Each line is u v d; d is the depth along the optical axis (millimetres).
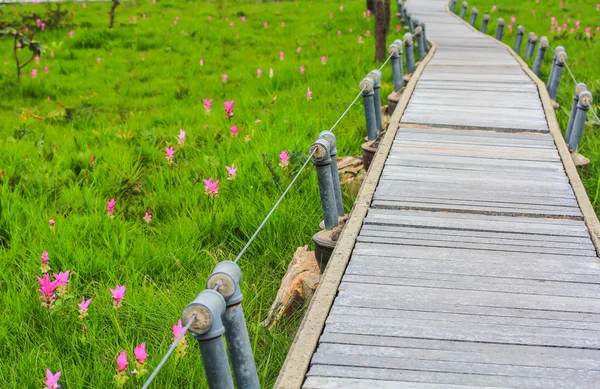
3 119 10297
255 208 6262
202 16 21047
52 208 6488
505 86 9594
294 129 8820
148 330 4484
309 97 10242
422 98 8844
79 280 5160
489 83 9812
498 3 25719
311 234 5965
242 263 5605
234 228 6070
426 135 7184
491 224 4934
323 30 18562
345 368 3180
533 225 4941
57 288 4469
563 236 4754
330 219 5102
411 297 3857
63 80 13250
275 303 4879
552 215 5125
